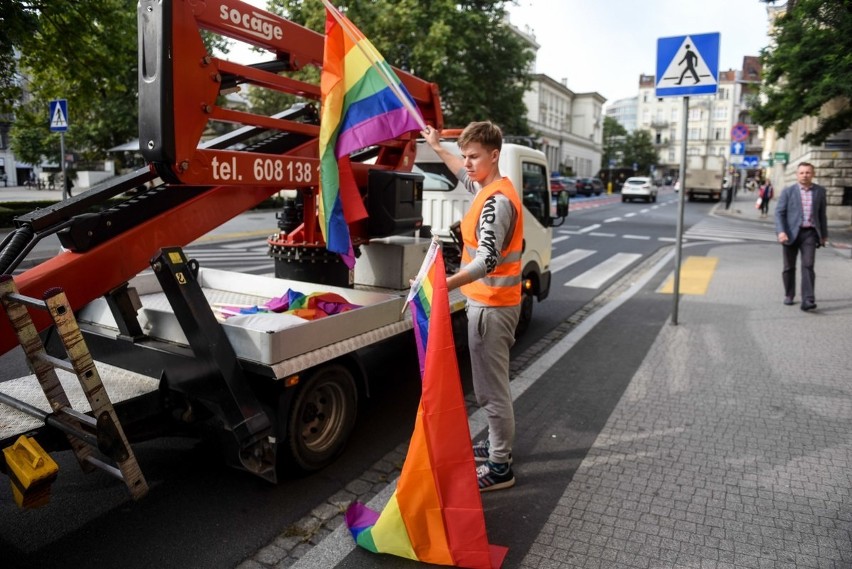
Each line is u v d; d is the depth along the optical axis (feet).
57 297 7.97
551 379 17.57
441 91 87.10
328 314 12.46
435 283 9.27
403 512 9.17
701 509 10.75
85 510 10.64
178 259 10.16
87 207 10.74
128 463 8.85
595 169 343.26
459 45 82.02
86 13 37.58
